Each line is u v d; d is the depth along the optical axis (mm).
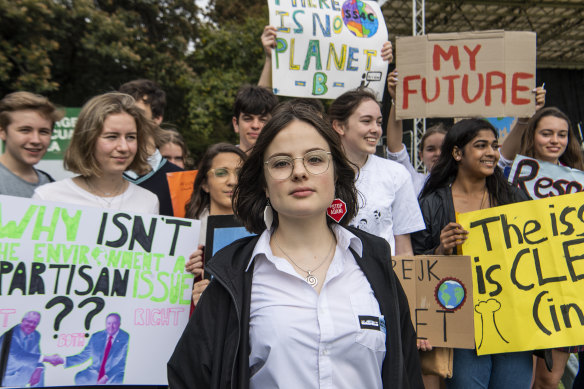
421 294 2430
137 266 2191
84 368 2062
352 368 1453
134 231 2207
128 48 12906
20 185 2777
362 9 3686
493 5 13211
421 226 2688
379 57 3645
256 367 1469
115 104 2309
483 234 2527
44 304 2039
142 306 2176
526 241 2502
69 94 13758
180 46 15516
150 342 2164
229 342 1471
